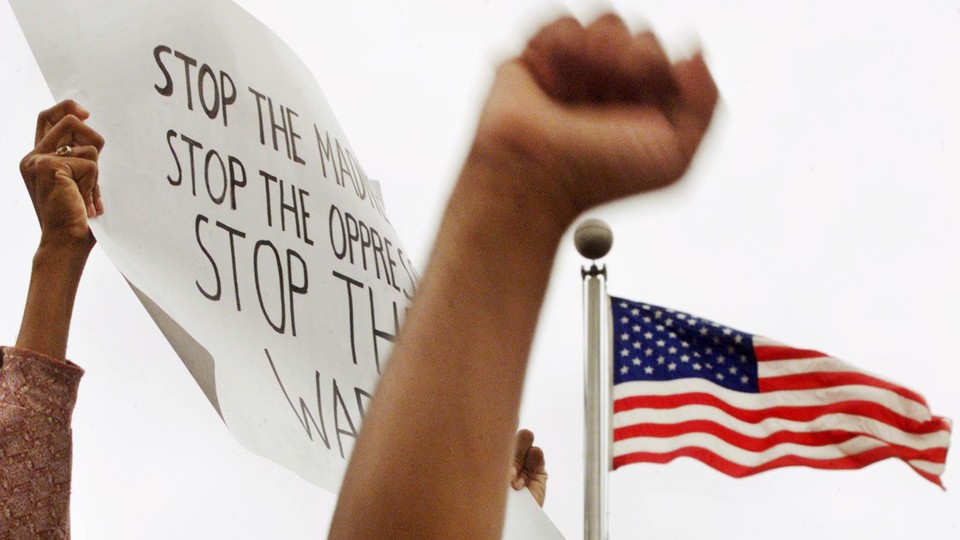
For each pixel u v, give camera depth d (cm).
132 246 235
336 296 279
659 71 93
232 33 281
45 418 253
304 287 269
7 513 247
